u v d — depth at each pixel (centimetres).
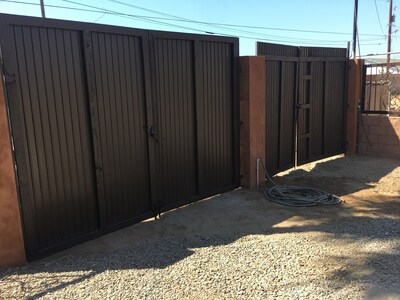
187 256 387
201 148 570
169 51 508
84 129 424
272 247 403
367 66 891
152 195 505
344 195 610
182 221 501
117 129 456
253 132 630
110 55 439
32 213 383
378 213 516
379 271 346
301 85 764
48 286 333
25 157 371
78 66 411
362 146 913
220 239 432
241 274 347
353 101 893
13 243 370
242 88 621
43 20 375
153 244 423
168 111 516
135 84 471
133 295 316
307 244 409
